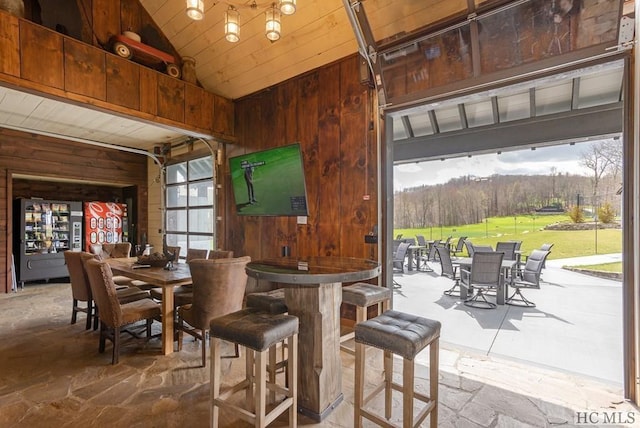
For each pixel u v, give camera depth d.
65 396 2.19
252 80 4.21
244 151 4.54
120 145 6.27
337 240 3.61
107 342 3.16
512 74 2.45
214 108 4.39
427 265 8.38
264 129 4.30
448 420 1.93
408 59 2.90
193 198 5.71
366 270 1.88
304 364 1.98
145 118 3.63
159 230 6.49
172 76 3.94
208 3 3.51
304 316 1.99
